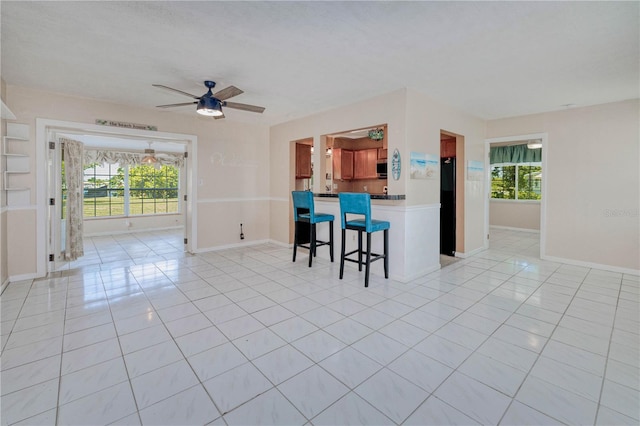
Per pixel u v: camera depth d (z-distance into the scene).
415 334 2.45
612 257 4.26
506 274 4.07
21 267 3.79
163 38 2.52
